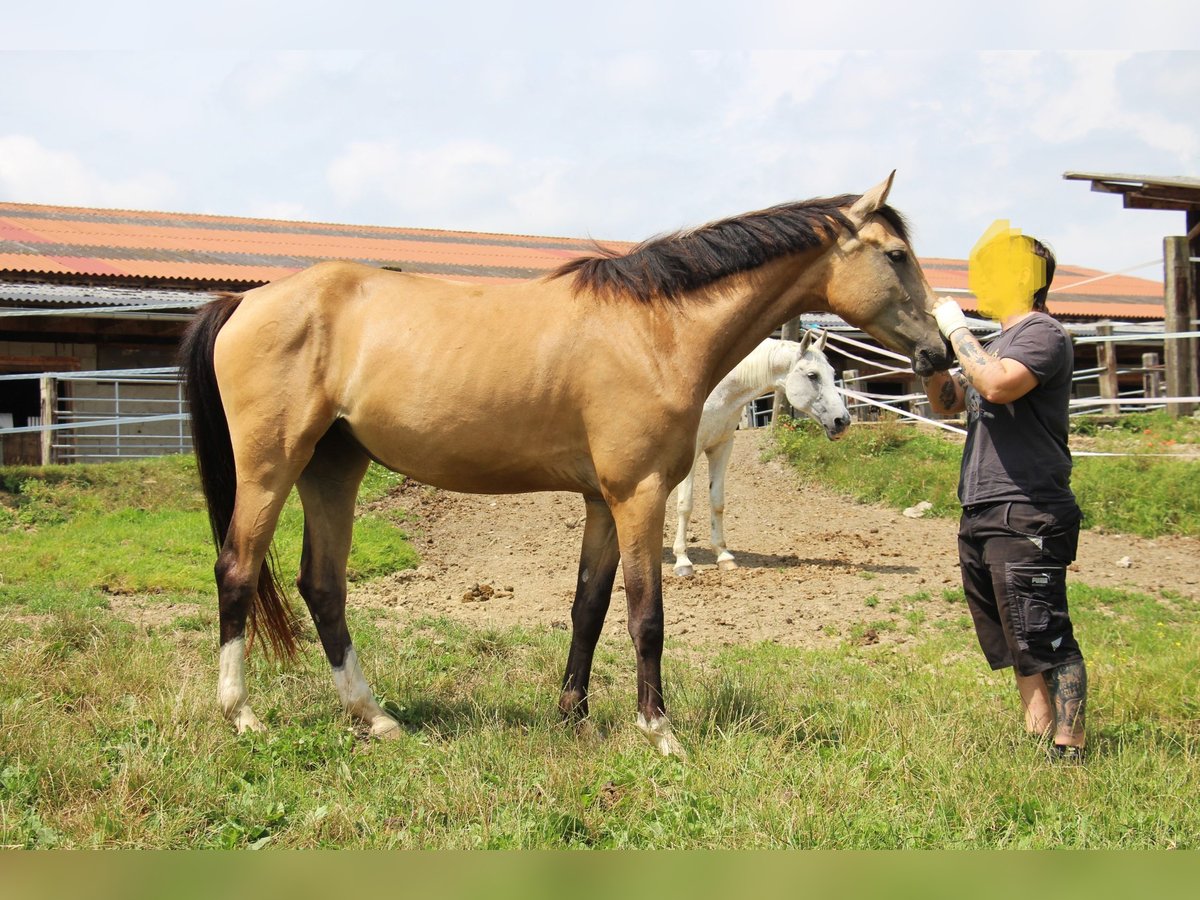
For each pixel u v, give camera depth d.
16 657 5.02
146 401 15.35
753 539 10.61
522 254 25.34
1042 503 4.14
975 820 3.47
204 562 8.34
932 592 8.20
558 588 8.68
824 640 7.02
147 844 3.19
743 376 9.35
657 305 4.36
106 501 10.39
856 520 11.20
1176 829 3.44
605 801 3.65
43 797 3.51
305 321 4.45
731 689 4.78
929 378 4.69
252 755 4.05
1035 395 4.17
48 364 16.95
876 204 4.55
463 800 3.55
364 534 9.88
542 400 4.30
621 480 4.27
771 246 4.49
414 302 4.48
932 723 4.34
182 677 5.02
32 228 20.41
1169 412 13.98
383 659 5.58
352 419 4.49
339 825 3.38
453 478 4.53
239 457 4.49
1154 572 8.84
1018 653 4.19
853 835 3.33
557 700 4.88
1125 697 4.98
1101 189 14.12
